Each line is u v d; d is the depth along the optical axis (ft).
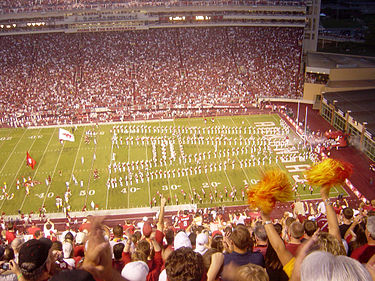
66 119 215.92
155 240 24.88
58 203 133.69
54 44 267.59
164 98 231.50
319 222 42.24
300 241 26.27
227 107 226.17
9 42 268.00
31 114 221.46
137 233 40.50
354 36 331.57
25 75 247.29
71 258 31.83
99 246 12.05
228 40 269.64
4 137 194.70
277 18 264.11
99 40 270.26
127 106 227.61
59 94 235.61
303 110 216.33
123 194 142.20
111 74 248.32
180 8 267.18
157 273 23.93
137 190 144.25
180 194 140.46
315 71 222.28
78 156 172.45
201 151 172.45
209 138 185.98
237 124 202.28
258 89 236.84
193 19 271.90
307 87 222.89
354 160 154.61
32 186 148.77
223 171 154.92
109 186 146.00
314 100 219.61
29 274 15.55
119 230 37.01
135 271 18.88
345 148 165.99
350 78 219.00
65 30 268.00
